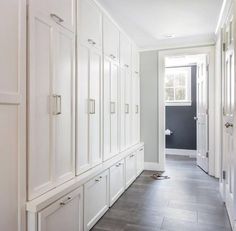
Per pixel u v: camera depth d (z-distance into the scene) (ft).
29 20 4.72
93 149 7.75
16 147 4.47
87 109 7.30
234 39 6.50
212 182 11.66
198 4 8.43
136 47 13.46
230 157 7.52
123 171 10.10
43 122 5.21
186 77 19.04
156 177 12.50
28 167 4.76
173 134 19.27
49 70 5.40
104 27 8.69
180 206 8.71
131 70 12.38
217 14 9.29
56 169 5.71
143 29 10.97
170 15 9.39
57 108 5.65
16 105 4.45
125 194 9.95
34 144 4.92
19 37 4.50
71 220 5.94
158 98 14.01
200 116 14.75
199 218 7.76
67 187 5.71
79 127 6.79
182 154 19.01
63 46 5.99
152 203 8.98
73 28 6.46
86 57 7.25
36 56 4.95
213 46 12.90
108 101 9.07
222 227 7.18
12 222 4.38
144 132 14.34
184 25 10.52
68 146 6.24
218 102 11.47
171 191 10.34
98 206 7.56
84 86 7.11
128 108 11.77
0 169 4.13
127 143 11.61
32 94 4.83
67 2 6.18
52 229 5.16
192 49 13.25
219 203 8.99
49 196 5.09
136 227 7.18
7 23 4.22
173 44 13.43
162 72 13.89
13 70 4.37
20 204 4.56
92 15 7.69
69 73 6.27
